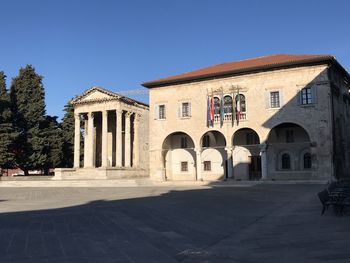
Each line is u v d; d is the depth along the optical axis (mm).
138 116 73625
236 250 11578
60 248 12023
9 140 64688
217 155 59281
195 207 22875
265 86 52375
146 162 75375
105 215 19594
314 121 48969
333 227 14539
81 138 77812
